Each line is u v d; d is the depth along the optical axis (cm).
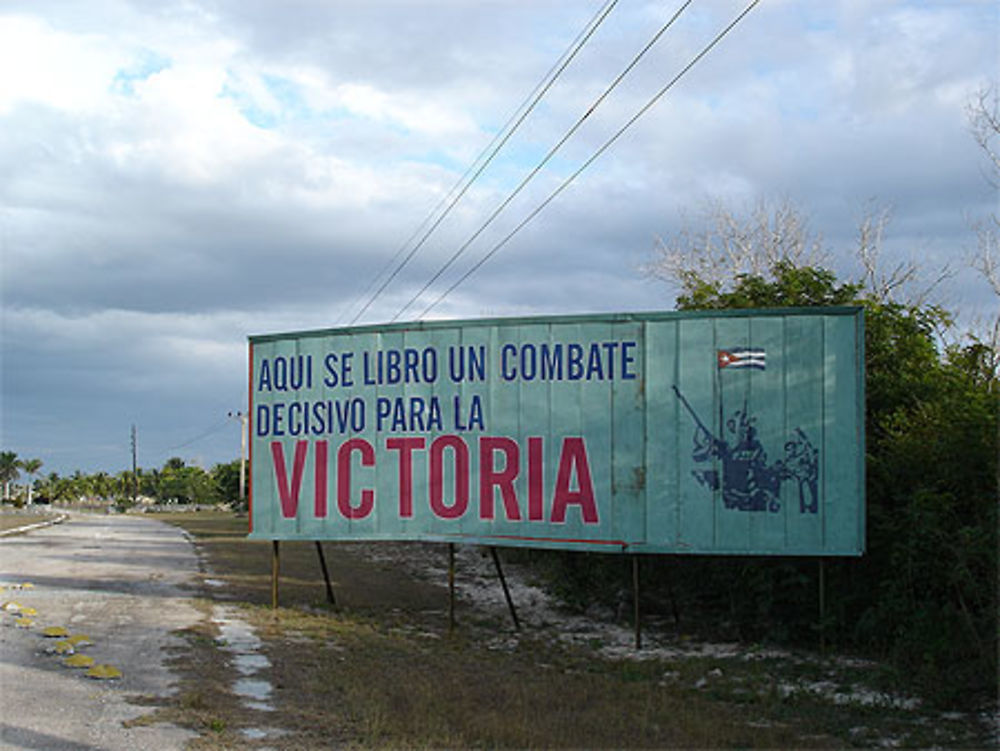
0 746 746
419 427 1555
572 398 1473
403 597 2030
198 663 1122
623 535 1429
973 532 1110
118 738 786
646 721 952
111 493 14450
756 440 1388
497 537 1498
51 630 1231
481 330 1534
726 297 1803
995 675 1041
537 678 1180
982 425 1219
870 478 1423
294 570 2472
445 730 873
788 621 1459
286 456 1652
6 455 13638
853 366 1368
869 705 1060
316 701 976
